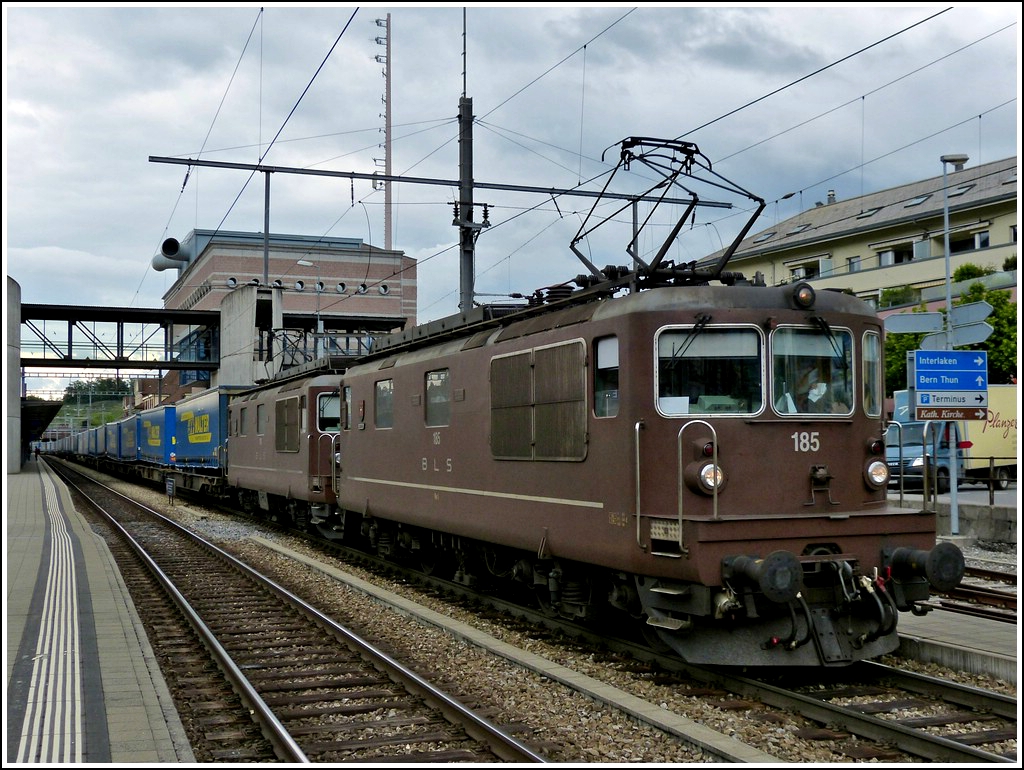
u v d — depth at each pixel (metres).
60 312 46.06
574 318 9.79
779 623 8.10
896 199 45.84
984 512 17.39
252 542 20.72
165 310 47.56
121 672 8.48
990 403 28.27
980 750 6.32
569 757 6.50
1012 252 37.91
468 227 17.53
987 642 9.35
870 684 8.23
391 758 6.52
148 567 16.25
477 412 11.82
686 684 8.33
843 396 8.87
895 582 8.40
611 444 8.96
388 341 15.97
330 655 9.78
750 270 50.09
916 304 37.12
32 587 13.55
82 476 57.09
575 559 9.62
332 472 18.53
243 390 29.92
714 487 8.14
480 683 8.54
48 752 6.27
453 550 13.71
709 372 8.56
